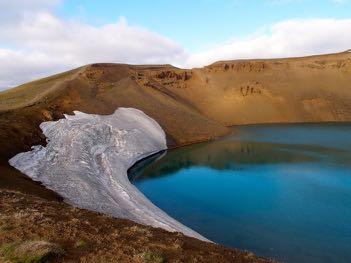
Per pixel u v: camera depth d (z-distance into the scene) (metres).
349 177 50.50
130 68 138.75
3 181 32.59
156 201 43.03
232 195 44.41
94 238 16.70
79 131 59.00
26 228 16.94
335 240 30.36
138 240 17.36
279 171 55.53
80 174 42.75
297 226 33.72
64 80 104.69
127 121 79.94
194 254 16.62
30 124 55.56
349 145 75.12
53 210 21.38
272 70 153.25
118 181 45.84
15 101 89.81
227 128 106.75
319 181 49.03
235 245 29.84
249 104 131.50
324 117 124.19
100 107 82.38
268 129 107.44
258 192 45.19
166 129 89.38
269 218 36.00
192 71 153.50
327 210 37.72
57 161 46.03
